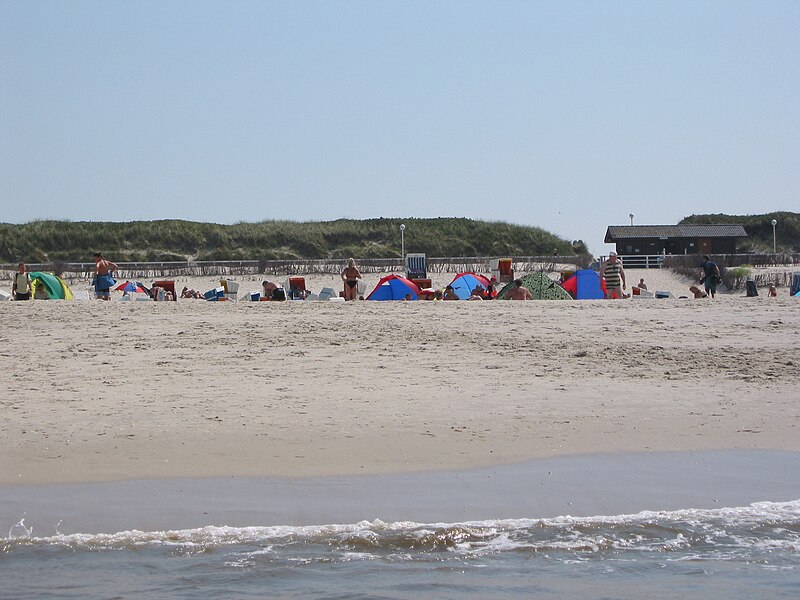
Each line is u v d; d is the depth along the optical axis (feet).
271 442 61.26
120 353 93.86
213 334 102.89
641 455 59.00
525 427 65.46
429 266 317.22
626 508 49.67
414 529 46.50
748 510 49.42
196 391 77.25
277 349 95.55
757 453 59.47
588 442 61.87
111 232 473.67
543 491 52.03
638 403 72.90
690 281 284.61
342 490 51.98
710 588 41.09
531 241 505.66
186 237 475.72
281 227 500.33
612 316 114.93
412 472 55.26
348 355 92.89
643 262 330.13
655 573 42.37
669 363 88.99
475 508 49.44
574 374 84.53
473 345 97.50
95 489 51.88
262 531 46.29
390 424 66.08
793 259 331.16
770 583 41.52
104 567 42.47
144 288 209.36
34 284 179.11
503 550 44.65
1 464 56.18
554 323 110.01
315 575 41.96
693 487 52.80
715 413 69.87
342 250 478.18
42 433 63.21
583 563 43.32
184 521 47.44
